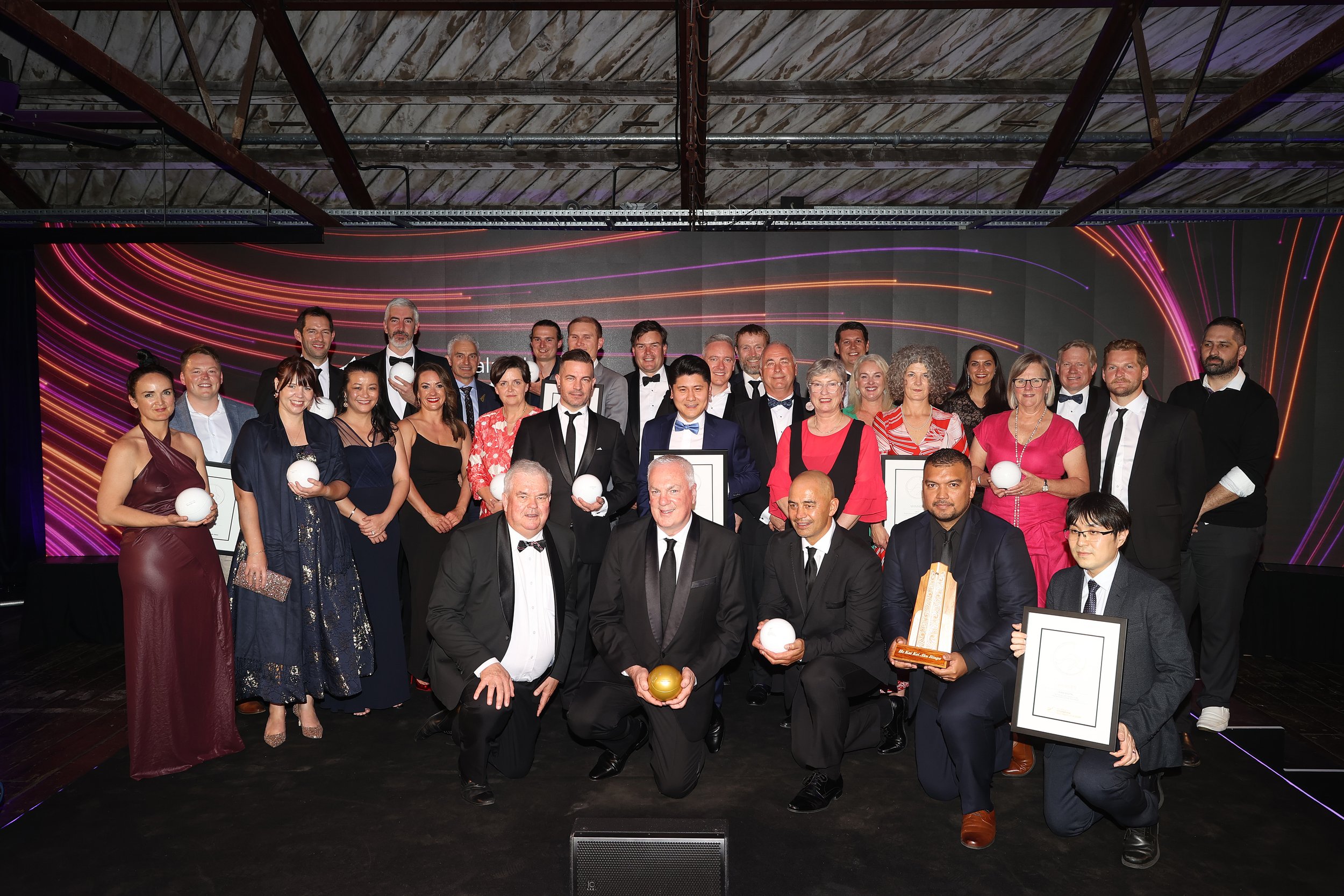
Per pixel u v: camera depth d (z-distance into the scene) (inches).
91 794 145.3
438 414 199.5
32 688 215.2
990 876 120.2
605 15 251.3
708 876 110.5
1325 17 249.6
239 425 181.0
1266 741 184.5
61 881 118.8
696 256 311.1
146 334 309.3
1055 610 122.6
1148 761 122.2
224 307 309.1
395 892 115.7
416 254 309.7
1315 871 121.5
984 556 142.2
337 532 167.6
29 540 315.6
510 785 149.3
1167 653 122.3
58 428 310.2
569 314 312.3
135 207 292.4
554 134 295.6
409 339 230.1
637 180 319.3
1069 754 128.3
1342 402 279.4
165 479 152.6
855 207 291.7
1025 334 305.6
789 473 180.9
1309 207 279.9
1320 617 238.5
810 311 310.8
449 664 147.9
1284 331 285.7
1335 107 280.7
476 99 275.7
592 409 215.9
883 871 121.4
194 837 130.7
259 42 237.8
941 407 210.4
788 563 156.4
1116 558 127.7
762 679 201.6
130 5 242.4
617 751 154.4
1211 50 223.0
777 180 323.0
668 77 272.7
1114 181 261.6
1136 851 123.4
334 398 218.2
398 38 257.9
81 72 257.6
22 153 298.2
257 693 162.4
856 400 197.9
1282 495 284.7
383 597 181.9
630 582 149.7
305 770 155.4
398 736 171.8
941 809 140.7
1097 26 256.4
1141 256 297.9
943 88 276.1
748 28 254.7
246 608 162.6
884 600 150.2
